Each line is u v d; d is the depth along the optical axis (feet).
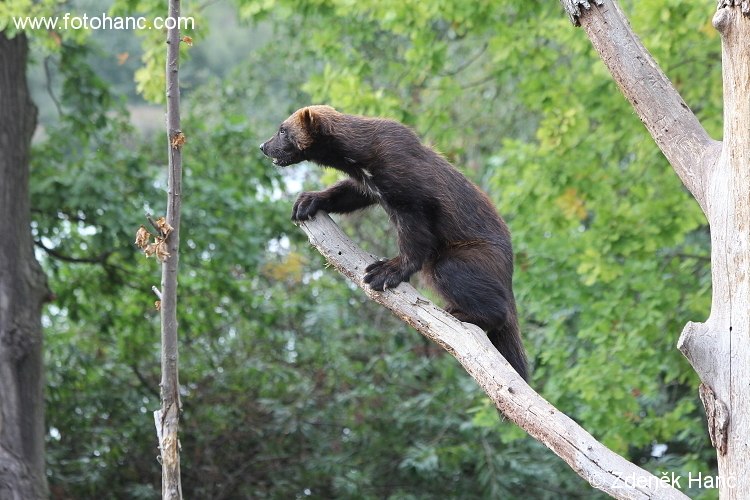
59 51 50.49
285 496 60.44
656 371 43.62
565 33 43.24
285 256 69.41
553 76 46.14
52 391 57.21
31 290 44.62
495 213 26.08
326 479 60.39
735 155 18.37
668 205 42.29
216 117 72.33
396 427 60.54
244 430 61.05
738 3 18.31
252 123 73.61
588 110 44.24
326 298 66.08
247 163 56.65
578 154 44.09
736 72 18.43
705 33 41.70
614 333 43.70
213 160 55.77
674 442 59.93
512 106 69.67
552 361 46.11
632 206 44.09
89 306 58.39
